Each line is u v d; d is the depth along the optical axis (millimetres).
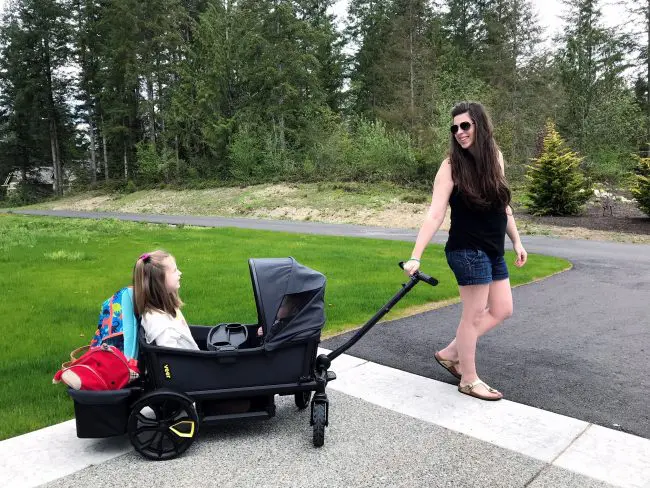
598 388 4066
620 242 15258
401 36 40094
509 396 3922
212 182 36969
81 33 48031
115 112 45594
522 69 38594
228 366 3115
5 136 57000
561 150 21578
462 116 3465
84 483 2787
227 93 40031
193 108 40219
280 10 37250
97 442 3264
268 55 37781
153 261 3223
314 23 45938
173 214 29484
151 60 42906
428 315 6445
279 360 3182
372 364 4652
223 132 38094
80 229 18547
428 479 2801
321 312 3275
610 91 30375
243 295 7367
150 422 3031
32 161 58750
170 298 3256
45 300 7105
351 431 3367
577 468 2910
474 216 3539
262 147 37188
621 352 4953
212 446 3191
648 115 30953
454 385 4152
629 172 25703
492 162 3461
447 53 42906
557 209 20625
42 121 51375
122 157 52250
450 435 3303
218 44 38938
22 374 4410
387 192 27234
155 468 2938
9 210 38094
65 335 5535
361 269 9617
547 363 4660
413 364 4680
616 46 31219
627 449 3115
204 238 15281
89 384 2947
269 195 30234
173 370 3061
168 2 42594
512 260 11016
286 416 3635
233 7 40344
